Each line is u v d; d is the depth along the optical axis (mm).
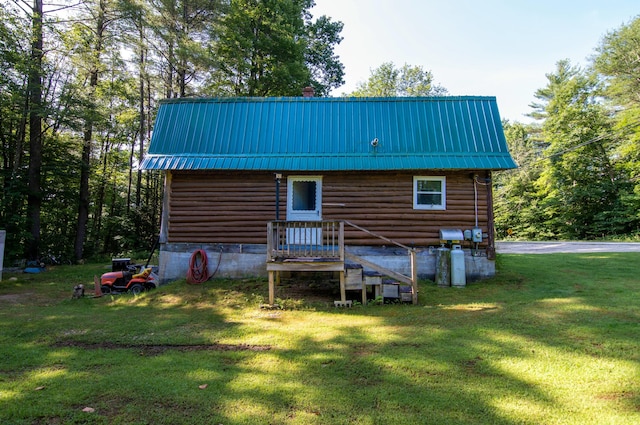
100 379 4535
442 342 5742
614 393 3984
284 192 11531
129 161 26797
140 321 7430
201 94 23047
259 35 23828
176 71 22422
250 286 10258
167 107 12594
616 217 28094
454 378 4445
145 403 3908
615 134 26484
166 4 19531
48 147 18594
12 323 7312
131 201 26125
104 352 5586
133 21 19391
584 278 10531
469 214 11281
